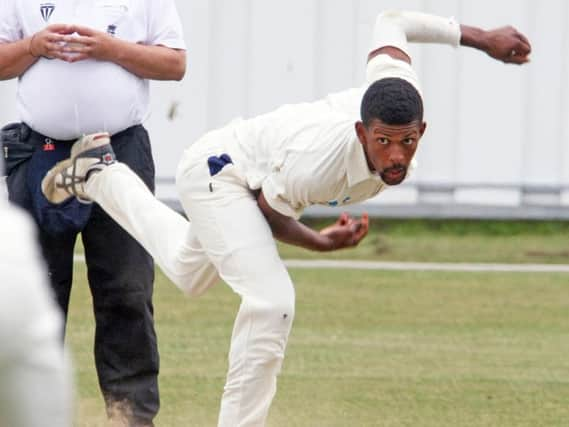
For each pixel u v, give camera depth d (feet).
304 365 95.55
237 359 62.44
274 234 66.44
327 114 61.62
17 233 29.01
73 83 71.41
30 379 28.91
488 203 157.89
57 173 70.23
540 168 157.28
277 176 61.67
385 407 83.61
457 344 104.78
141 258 73.72
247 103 154.30
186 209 64.95
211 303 119.85
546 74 156.15
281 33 154.30
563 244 155.63
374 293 126.00
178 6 152.66
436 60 155.33
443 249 151.64
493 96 156.15
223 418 63.16
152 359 74.38
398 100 57.41
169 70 73.20
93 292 74.18
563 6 155.12
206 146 64.75
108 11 72.54
